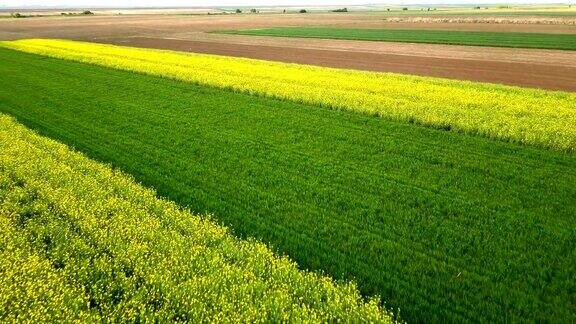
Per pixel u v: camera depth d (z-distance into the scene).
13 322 7.95
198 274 9.61
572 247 10.91
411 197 13.88
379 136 19.86
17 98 27.75
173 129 21.48
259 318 8.32
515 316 8.55
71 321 8.05
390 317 8.30
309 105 25.58
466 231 11.73
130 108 25.30
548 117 21.77
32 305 8.44
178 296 8.73
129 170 16.59
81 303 8.58
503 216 12.50
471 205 13.23
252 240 11.47
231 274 9.47
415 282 9.70
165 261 9.83
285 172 16.16
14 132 20.03
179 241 10.80
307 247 11.16
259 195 14.26
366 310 8.45
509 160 16.83
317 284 9.51
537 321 8.51
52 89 30.17
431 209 13.04
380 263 10.35
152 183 15.39
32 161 16.17
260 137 20.11
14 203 12.66
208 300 8.68
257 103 26.12
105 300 8.95
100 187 14.02
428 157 17.30
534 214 12.55
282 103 26.02
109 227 11.52
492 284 9.52
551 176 15.28
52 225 11.36
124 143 19.61
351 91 27.64
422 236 11.59
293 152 18.19
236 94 28.56
